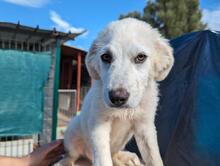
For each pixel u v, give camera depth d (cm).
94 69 33
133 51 30
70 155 40
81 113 37
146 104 33
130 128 35
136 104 29
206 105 39
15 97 89
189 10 233
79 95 176
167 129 42
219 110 39
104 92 29
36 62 91
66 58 212
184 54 42
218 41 40
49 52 93
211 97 39
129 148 44
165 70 33
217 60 40
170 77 43
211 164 38
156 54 33
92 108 32
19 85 89
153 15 229
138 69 30
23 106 90
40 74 92
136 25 32
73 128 39
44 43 97
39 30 92
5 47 93
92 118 32
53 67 96
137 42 30
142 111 33
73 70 219
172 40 45
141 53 30
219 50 40
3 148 91
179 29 218
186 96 41
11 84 88
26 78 90
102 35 32
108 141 32
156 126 43
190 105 40
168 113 42
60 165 40
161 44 33
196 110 40
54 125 96
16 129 89
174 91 42
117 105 28
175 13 226
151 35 32
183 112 41
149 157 33
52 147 40
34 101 91
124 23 32
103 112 32
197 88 40
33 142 94
